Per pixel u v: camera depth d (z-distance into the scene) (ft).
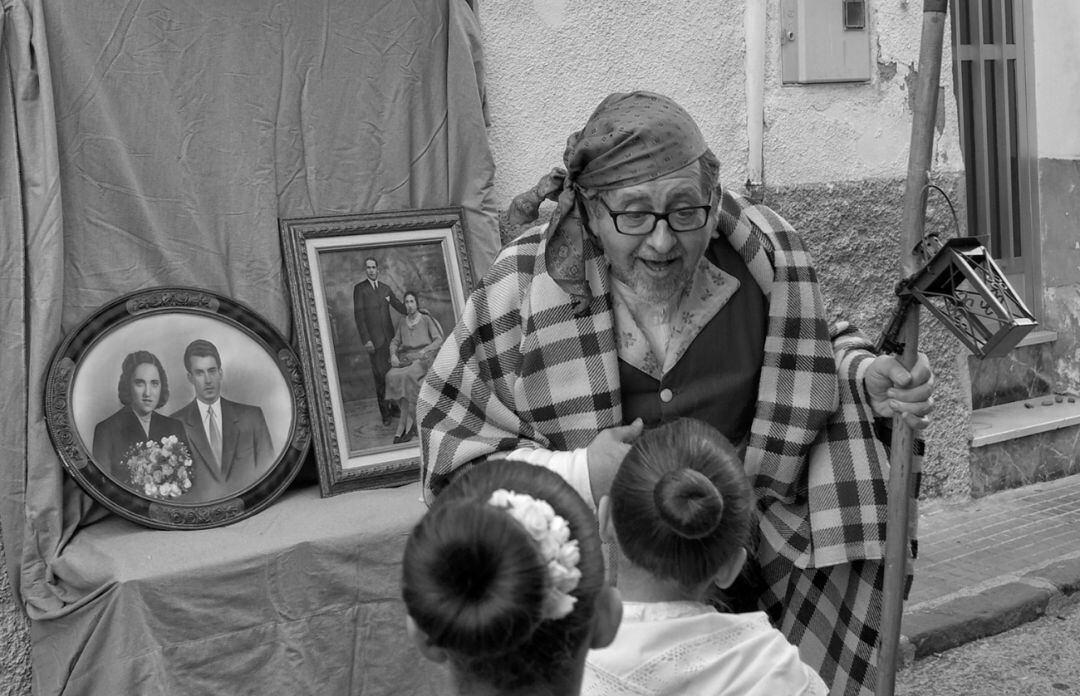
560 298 8.27
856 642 8.79
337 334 11.83
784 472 8.55
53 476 10.48
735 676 6.34
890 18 17.10
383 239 12.21
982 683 13.43
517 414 8.50
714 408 8.46
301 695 10.52
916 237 7.85
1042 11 21.02
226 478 11.09
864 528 8.64
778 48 16.15
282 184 11.82
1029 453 19.51
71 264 10.82
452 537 4.50
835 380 8.57
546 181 8.35
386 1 12.20
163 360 10.96
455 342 8.61
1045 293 21.53
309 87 11.87
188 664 10.03
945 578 15.62
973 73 20.70
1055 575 15.56
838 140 16.81
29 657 10.91
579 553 4.83
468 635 4.43
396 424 12.01
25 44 10.36
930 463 18.19
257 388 11.39
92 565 10.16
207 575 10.08
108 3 10.82
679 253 7.77
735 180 15.97
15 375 10.42
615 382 8.29
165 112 11.15
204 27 11.28
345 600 10.71
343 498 11.55
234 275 11.57
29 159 10.47
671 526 6.19
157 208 11.18
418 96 12.51
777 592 9.00
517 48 13.94
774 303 8.51
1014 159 21.35
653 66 15.06
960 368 18.25
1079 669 13.74
